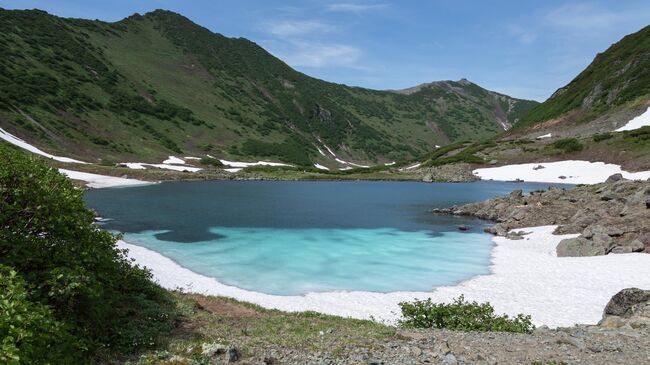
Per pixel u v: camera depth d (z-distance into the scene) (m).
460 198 86.00
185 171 132.50
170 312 16.42
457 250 39.91
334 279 30.12
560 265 33.34
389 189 106.31
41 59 166.25
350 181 136.50
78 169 109.12
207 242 41.16
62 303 11.73
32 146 114.31
